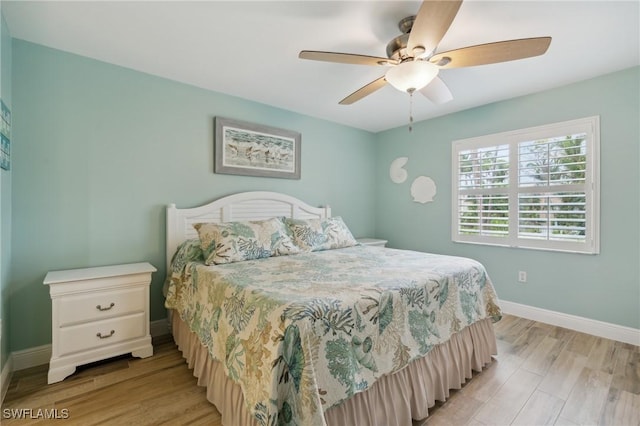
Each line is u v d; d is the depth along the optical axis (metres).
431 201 3.79
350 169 4.12
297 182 3.55
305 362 1.11
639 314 2.38
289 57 2.23
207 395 1.69
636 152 2.37
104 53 2.18
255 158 3.14
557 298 2.79
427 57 1.67
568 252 2.72
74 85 2.19
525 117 2.96
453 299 1.88
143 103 2.48
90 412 1.58
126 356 2.19
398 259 2.32
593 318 2.59
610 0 1.59
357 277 1.75
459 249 3.52
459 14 1.70
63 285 1.86
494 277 3.22
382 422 1.39
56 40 2.01
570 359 2.16
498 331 2.66
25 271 2.02
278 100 3.12
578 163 2.64
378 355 1.39
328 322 1.24
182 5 1.66
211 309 1.75
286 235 2.66
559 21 1.77
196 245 2.37
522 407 1.65
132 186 2.44
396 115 3.64
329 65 2.36
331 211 3.90
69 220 2.18
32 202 2.04
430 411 1.62
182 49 2.12
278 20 1.78
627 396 1.73
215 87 2.79
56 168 2.13
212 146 2.88
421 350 1.58
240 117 3.05
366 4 1.64
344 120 3.84
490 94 2.95
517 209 3.03
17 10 1.68
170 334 2.58
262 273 1.87
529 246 2.95
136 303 2.12
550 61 2.28
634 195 2.39
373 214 4.45
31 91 2.03
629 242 2.41
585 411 1.61
